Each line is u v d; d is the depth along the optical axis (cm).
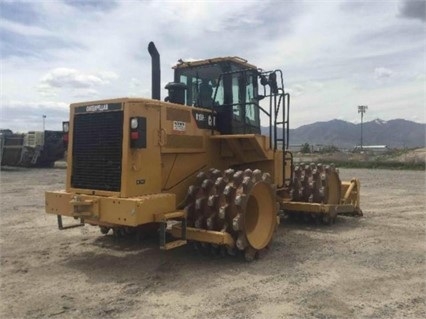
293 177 925
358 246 754
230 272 601
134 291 527
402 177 2334
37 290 530
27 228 891
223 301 494
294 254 698
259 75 780
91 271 606
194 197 647
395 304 485
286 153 832
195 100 806
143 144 599
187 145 702
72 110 665
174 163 685
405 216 1068
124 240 780
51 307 477
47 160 2809
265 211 696
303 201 943
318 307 476
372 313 460
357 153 5181
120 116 612
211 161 760
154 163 642
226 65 771
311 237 826
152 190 639
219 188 638
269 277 579
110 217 586
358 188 1041
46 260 659
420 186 1814
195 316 452
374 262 652
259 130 862
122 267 625
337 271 607
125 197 596
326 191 936
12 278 575
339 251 718
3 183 1798
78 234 832
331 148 6316
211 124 758
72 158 660
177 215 614
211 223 627
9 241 779
